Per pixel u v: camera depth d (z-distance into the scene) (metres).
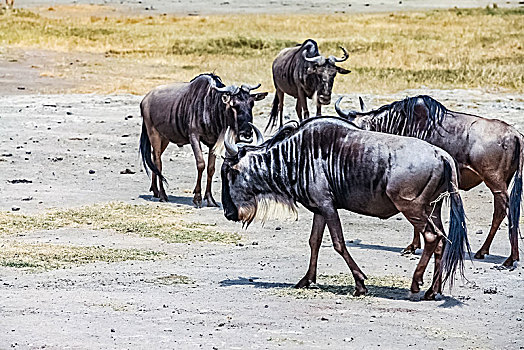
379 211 33.69
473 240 46.12
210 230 47.72
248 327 29.28
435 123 41.91
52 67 122.44
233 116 52.75
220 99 53.72
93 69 121.50
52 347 26.72
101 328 28.89
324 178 33.84
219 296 33.69
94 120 86.19
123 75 117.19
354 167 33.22
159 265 39.47
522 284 37.03
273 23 168.25
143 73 118.88
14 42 141.88
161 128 56.69
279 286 35.62
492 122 42.03
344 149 33.50
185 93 55.81
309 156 34.06
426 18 174.25
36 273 37.38
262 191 35.12
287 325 29.64
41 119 86.00
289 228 48.62
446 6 199.75
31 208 51.75
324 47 137.62
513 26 161.25
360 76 112.56
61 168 65.06
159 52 137.12
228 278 37.00
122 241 44.59
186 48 139.88
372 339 28.20
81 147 73.31
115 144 75.06
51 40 144.88
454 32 154.88
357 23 167.88
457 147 41.72
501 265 40.47
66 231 46.47
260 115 89.44
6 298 32.81
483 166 41.44
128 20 172.25
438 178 32.56
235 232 47.38
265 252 42.69
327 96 75.12
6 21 158.50
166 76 116.06
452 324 30.39
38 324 29.23
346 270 38.81
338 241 34.06
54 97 100.12
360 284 34.25
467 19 171.38
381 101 94.44
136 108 93.88
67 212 50.84
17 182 59.38
